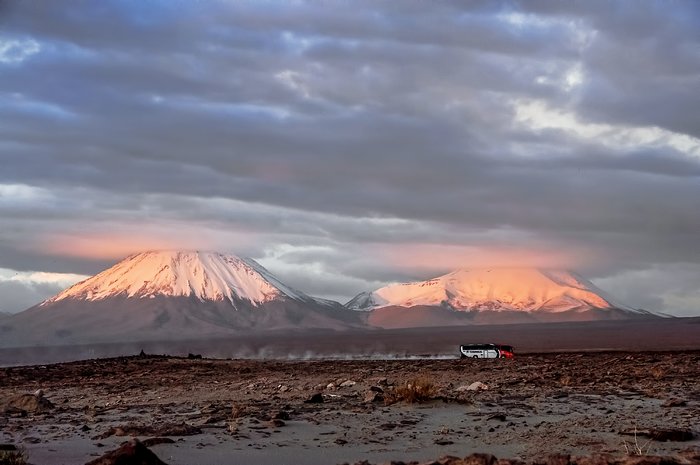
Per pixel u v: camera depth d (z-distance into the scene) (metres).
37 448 12.16
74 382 31.73
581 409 16.78
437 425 14.46
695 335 145.88
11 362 124.44
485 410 16.75
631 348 81.75
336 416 15.95
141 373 38.44
